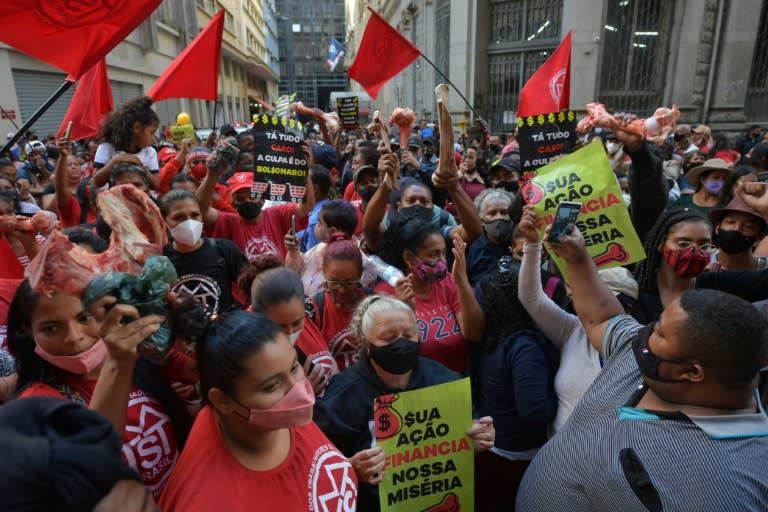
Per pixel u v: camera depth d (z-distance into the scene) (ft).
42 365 4.15
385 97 95.04
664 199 8.03
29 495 1.72
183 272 8.02
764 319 3.52
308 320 6.66
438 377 6.05
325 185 13.28
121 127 12.96
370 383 5.73
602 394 4.45
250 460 3.74
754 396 3.83
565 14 36.55
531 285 6.39
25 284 3.91
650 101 38.60
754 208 6.38
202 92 13.01
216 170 9.95
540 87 14.29
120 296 3.17
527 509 4.71
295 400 3.58
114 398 3.25
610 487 3.78
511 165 16.28
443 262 7.43
